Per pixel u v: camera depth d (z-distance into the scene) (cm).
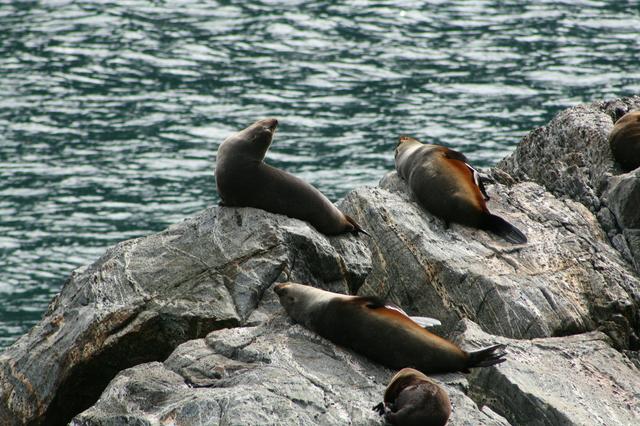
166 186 10306
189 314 2677
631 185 3269
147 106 13425
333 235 3070
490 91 13475
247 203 2997
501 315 2892
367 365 2364
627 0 18038
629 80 13575
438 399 2081
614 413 2428
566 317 2872
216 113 13238
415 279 3088
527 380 2488
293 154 11181
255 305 2739
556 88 13400
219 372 2283
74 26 17338
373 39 16788
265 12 18550
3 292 7638
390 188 3609
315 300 2478
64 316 2814
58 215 9394
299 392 2142
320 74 15000
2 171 10688
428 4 18600
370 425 2069
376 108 13075
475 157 10831
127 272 2841
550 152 3794
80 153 11362
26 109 13012
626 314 2930
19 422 2705
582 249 3155
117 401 2189
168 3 19038
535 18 17188
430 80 14262
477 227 3278
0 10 18125
